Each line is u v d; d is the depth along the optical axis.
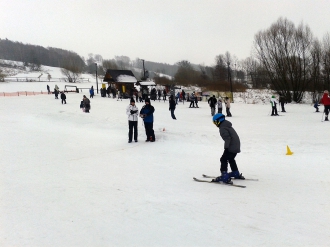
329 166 7.53
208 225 4.27
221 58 78.94
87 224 4.37
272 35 38.81
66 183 6.55
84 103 21.62
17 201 5.40
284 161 8.34
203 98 40.44
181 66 90.94
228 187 6.13
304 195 5.46
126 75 48.50
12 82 71.06
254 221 4.37
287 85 38.53
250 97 43.19
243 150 9.96
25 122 17.95
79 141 12.33
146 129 11.90
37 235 4.04
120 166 8.19
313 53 37.59
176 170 7.70
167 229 4.16
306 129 13.73
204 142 11.33
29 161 8.84
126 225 4.32
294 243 3.67
